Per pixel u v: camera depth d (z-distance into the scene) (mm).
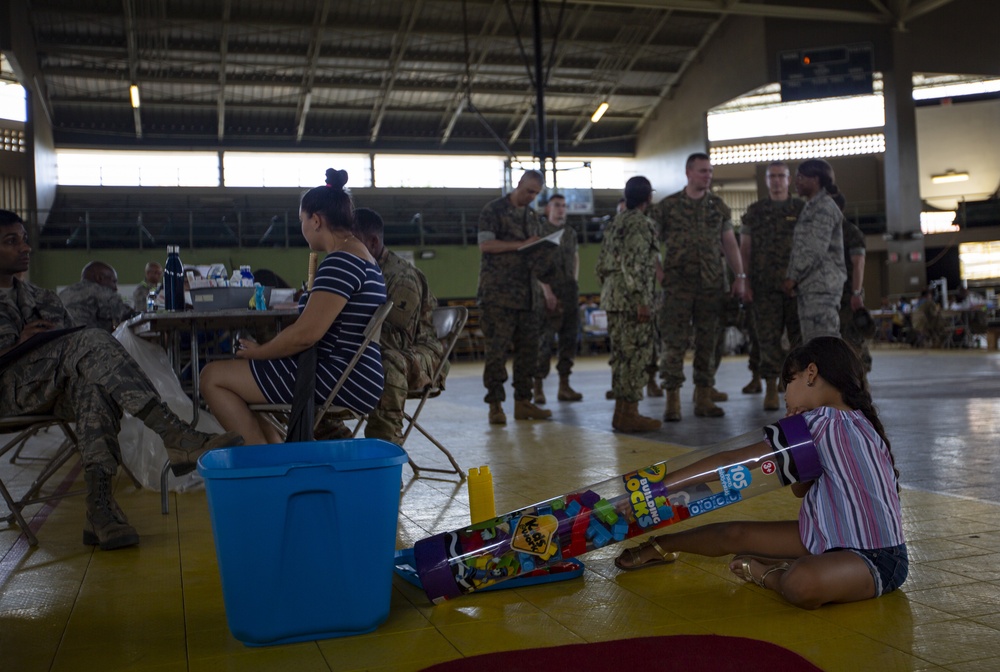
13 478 4148
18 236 2945
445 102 23422
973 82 23562
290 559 1709
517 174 25562
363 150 24281
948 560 2178
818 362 2025
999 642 1617
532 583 2100
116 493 3635
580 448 4504
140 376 2623
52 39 18953
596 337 20047
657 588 2035
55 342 2695
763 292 6020
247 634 1703
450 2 19234
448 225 22219
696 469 1968
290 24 19094
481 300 5949
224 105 21906
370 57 20812
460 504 3197
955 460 3689
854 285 5770
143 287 8242
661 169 25312
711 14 21422
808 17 19719
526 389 6164
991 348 16188
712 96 22703
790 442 1940
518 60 21672
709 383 5781
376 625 1786
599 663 1527
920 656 1555
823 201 5020
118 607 2018
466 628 1788
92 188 22328
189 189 22953
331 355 2691
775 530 2047
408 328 3463
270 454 1987
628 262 4980
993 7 20359
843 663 1530
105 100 21297
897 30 20219
